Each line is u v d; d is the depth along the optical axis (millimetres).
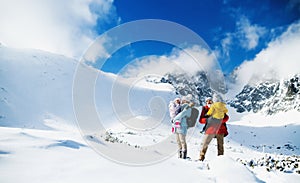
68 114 45125
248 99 174250
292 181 4402
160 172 3715
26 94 46250
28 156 3592
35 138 4586
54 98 48188
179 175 3707
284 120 129750
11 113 38094
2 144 3906
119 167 3680
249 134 85562
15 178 2828
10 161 3299
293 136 89750
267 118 142375
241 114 164125
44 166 3314
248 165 5574
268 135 89500
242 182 3797
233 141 61031
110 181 3092
